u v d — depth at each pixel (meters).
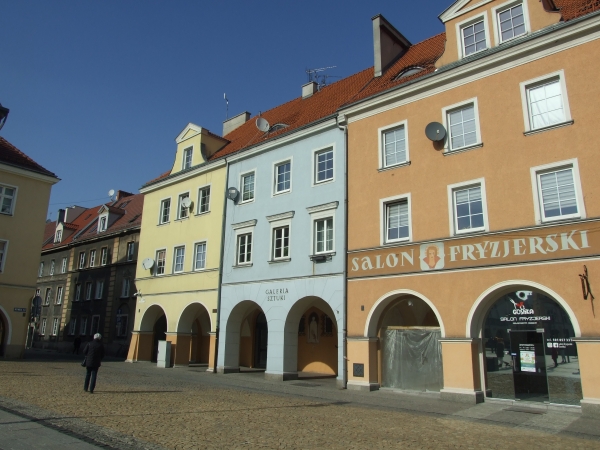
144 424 9.82
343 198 20.02
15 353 27.94
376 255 18.19
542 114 15.42
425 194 17.38
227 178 26.02
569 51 15.04
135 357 28.77
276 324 21.41
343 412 12.62
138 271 30.27
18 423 9.31
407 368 17.27
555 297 13.85
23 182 29.73
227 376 22.06
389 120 19.11
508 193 15.41
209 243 26.00
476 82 16.89
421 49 22.75
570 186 14.44
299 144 22.66
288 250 21.88
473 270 15.58
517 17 16.78
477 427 11.07
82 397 13.16
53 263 45.81
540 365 14.36
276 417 11.37
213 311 24.52
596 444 9.51
